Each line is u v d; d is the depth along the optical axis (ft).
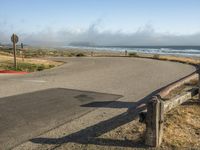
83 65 82.64
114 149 14.28
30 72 58.49
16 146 15.05
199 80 23.43
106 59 126.41
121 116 21.07
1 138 16.19
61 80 42.75
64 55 191.83
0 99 26.89
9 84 37.52
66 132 17.31
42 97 28.27
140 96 29.45
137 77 47.34
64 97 28.45
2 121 19.48
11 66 66.49
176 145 14.69
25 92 31.14
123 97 28.89
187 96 20.58
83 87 35.53
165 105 16.17
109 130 17.52
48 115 21.29
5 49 198.08
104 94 30.48
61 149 14.43
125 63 91.20
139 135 16.25
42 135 16.76
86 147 14.64
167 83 39.55
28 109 23.06
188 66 75.20
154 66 75.00
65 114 21.67
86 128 18.11
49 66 76.18
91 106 24.54
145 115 14.48
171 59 114.11
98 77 47.29
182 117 19.71
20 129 17.83
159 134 14.51
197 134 16.51
